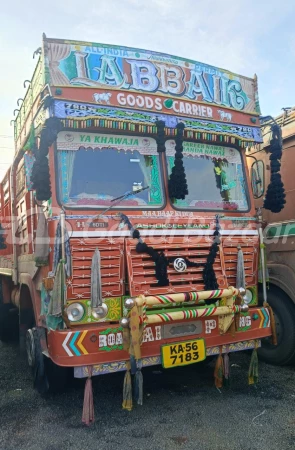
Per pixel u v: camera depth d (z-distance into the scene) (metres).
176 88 4.60
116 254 3.97
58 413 4.14
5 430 3.80
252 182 5.60
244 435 3.62
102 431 3.74
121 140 4.40
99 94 4.17
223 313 4.05
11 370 5.61
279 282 5.52
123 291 3.97
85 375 3.61
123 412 4.13
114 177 4.28
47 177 3.90
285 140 6.05
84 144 4.22
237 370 5.43
